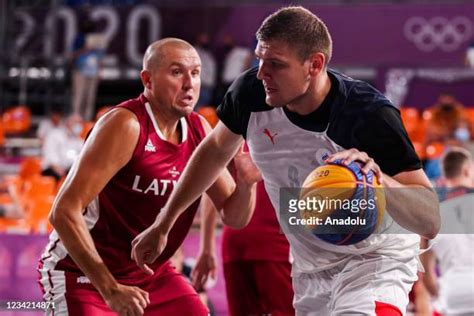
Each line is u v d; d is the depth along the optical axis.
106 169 5.70
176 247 6.34
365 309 5.31
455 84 23.05
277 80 4.95
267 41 4.92
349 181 4.91
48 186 15.96
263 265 8.00
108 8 24.11
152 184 6.01
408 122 20.78
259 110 5.38
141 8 24.00
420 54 23.45
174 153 6.07
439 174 14.57
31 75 24.20
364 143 5.09
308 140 5.29
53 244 6.16
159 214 5.85
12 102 23.98
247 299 8.14
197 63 6.07
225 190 6.44
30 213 15.16
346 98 5.12
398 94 23.23
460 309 8.16
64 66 23.86
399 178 5.07
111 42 24.09
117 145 5.76
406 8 23.53
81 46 22.33
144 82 6.07
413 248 5.62
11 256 11.26
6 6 24.30
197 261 7.69
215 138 5.66
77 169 5.63
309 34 4.91
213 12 23.69
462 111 18.67
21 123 22.56
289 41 4.88
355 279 5.47
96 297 6.05
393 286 5.43
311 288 5.80
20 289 11.16
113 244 6.14
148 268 5.79
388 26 23.58
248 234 8.02
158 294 6.34
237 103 5.47
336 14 23.84
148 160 5.95
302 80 4.96
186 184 5.70
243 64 22.36
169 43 6.05
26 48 24.33
